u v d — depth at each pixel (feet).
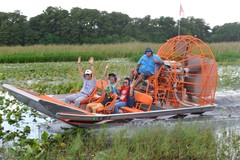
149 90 39.47
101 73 64.44
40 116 38.19
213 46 103.40
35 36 173.99
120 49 102.94
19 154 27.84
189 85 39.91
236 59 90.07
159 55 41.81
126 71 64.64
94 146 29.53
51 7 184.34
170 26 195.42
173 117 36.91
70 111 31.63
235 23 202.90
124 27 188.65
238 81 59.47
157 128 30.17
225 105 43.42
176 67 38.86
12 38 170.40
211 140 29.27
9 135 31.30
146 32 191.72
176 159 27.45
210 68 39.06
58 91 48.73
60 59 93.91
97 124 32.99
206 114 39.55
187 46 40.29
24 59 91.45
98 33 182.50
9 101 43.47
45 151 28.12
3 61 89.56
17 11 179.93
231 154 28.09
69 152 27.73
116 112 35.40
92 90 35.78
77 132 32.24
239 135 31.91
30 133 32.81
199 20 202.39
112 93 35.22
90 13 184.24
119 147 27.76
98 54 96.89
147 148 27.94
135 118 34.14
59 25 180.34
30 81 58.90
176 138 29.35
